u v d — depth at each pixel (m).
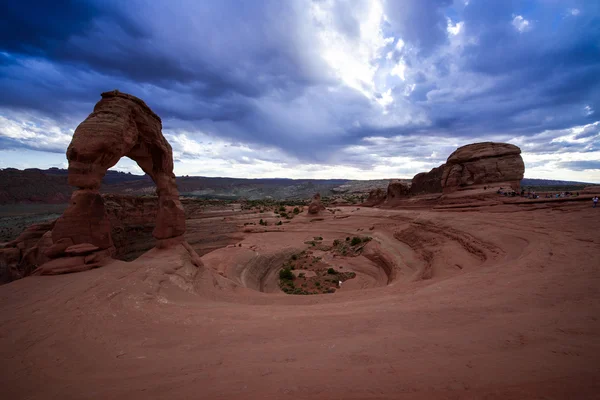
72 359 6.77
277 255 48.81
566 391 3.75
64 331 8.62
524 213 30.69
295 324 8.54
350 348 6.05
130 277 14.97
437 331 6.77
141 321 9.62
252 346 6.82
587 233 19.53
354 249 52.59
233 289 22.22
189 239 69.25
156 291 14.03
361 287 35.72
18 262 30.05
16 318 9.76
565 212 27.42
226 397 4.35
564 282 10.42
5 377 5.96
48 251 16.88
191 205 106.00
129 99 19.98
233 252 42.34
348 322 8.24
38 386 5.46
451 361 4.98
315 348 6.25
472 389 4.02
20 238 31.81
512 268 14.35
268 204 161.38
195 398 4.39
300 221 84.38
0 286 13.95
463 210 41.75
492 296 9.78
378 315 8.70
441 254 28.27
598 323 6.25
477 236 27.36
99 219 18.36
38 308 10.69
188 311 11.03
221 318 9.91
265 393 4.38
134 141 20.22
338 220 80.56
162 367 5.92
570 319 6.66
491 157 48.88
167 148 24.55
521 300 8.87
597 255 14.33
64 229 17.28
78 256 17.19
